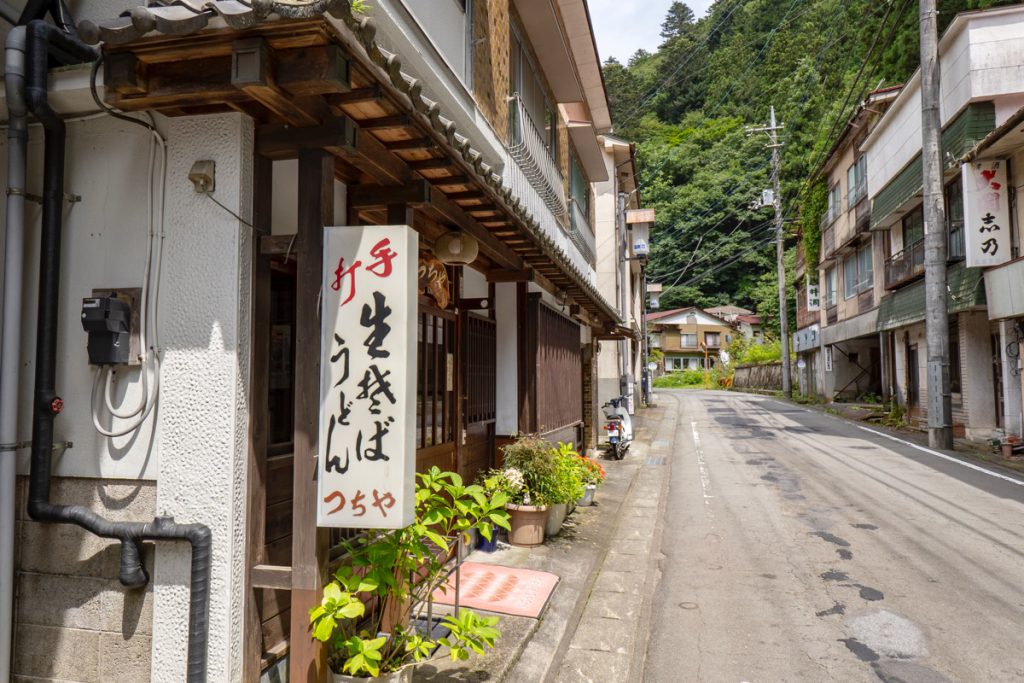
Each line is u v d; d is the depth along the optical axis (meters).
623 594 6.00
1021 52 14.64
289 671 2.99
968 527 8.07
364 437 2.96
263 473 3.15
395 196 3.94
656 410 29.53
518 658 4.50
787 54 40.94
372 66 2.74
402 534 3.39
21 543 3.29
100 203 3.26
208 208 3.04
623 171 22.27
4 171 3.40
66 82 3.06
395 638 3.64
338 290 3.03
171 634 2.97
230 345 2.97
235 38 2.55
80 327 3.24
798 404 31.00
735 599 5.86
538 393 7.91
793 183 40.38
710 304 66.19
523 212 5.26
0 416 3.14
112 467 3.15
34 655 3.23
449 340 6.43
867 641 4.91
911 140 18.34
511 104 8.88
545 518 7.33
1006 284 13.45
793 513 9.02
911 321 19.11
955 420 17.33
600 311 11.65
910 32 23.86
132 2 3.36
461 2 6.96
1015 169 14.08
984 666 4.47
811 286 33.12
